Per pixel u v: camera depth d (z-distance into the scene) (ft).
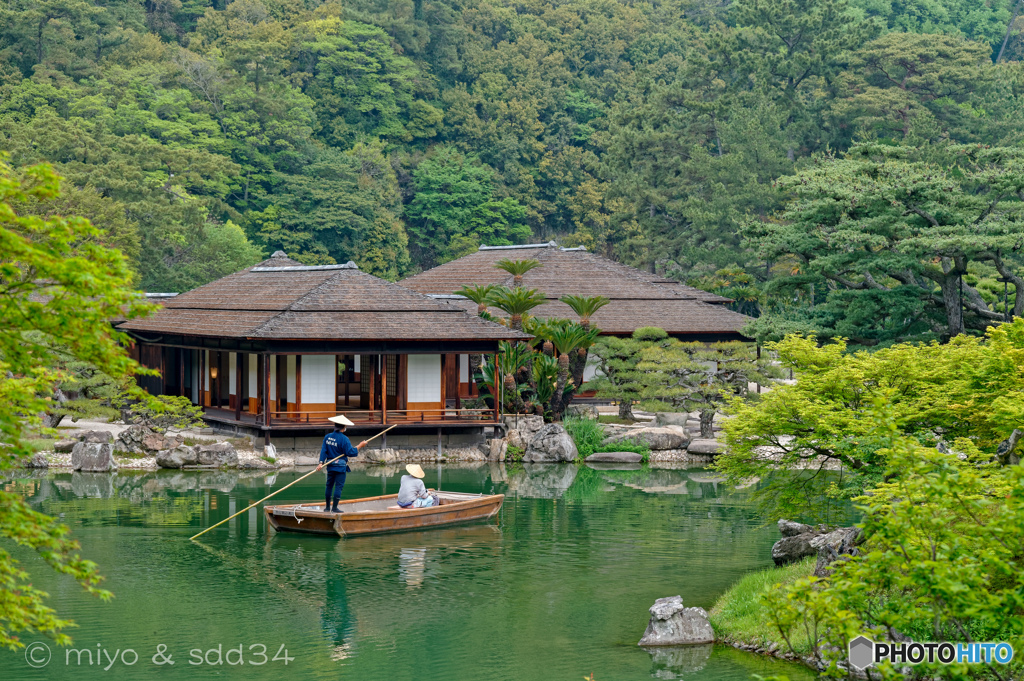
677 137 311.47
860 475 60.85
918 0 438.81
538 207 396.37
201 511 88.63
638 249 315.37
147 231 252.62
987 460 51.01
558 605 59.67
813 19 311.88
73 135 277.03
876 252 133.49
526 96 419.13
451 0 468.75
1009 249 123.95
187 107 359.05
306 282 134.82
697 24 500.74
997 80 315.78
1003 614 31.07
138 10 421.59
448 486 106.22
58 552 28.19
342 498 95.35
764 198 263.49
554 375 139.44
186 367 150.10
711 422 135.23
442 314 128.77
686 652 50.80
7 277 26.11
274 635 53.93
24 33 368.89
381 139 406.82
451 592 62.64
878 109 298.97
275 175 349.20
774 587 38.78
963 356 66.54
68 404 119.24
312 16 428.97
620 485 108.27
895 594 40.78
